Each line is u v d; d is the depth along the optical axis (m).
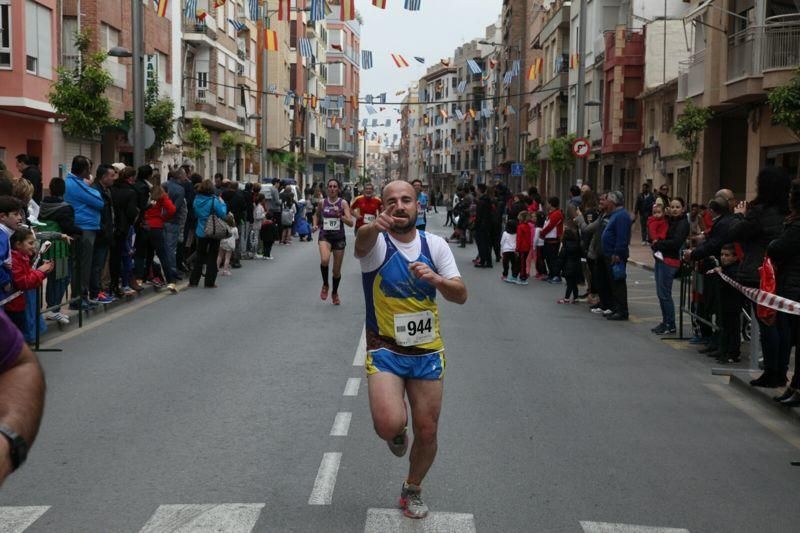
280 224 29.98
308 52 28.98
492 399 8.10
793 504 5.45
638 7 41.41
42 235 10.72
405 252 4.88
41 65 25.88
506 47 80.62
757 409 8.00
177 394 8.09
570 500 5.41
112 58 30.53
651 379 9.23
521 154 72.62
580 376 9.28
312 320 12.77
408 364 4.89
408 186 4.89
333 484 5.61
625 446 6.66
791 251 7.75
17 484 5.58
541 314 14.16
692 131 28.78
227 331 11.70
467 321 13.16
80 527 4.85
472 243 32.72
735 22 26.22
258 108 56.72
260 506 5.20
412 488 5.07
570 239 15.53
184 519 4.98
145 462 6.05
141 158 19.33
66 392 8.13
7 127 25.06
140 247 15.27
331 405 7.75
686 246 13.87
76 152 29.45
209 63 42.75
